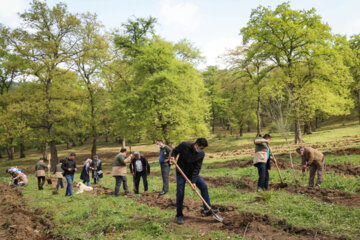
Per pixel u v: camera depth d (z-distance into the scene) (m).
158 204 7.55
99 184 14.25
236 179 10.39
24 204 9.42
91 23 27.28
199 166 5.64
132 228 5.52
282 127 9.18
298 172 10.52
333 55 26.94
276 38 28.59
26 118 26.23
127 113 25.52
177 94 25.23
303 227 4.61
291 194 7.03
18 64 25.30
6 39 24.72
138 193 10.00
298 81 27.44
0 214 7.95
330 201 6.12
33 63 25.20
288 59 28.81
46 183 16.27
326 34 26.67
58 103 26.14
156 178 14.47
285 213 5.41
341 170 10.33
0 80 37.12
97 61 30.31
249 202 6.57
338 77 27.25
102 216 6.59
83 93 27.97
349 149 15.83
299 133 27.80
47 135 26.44
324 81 27.94
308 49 27.52
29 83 27.67
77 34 27.30
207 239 4.54
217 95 53.00
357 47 40.31
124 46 32.12
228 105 51.62
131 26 31.12
